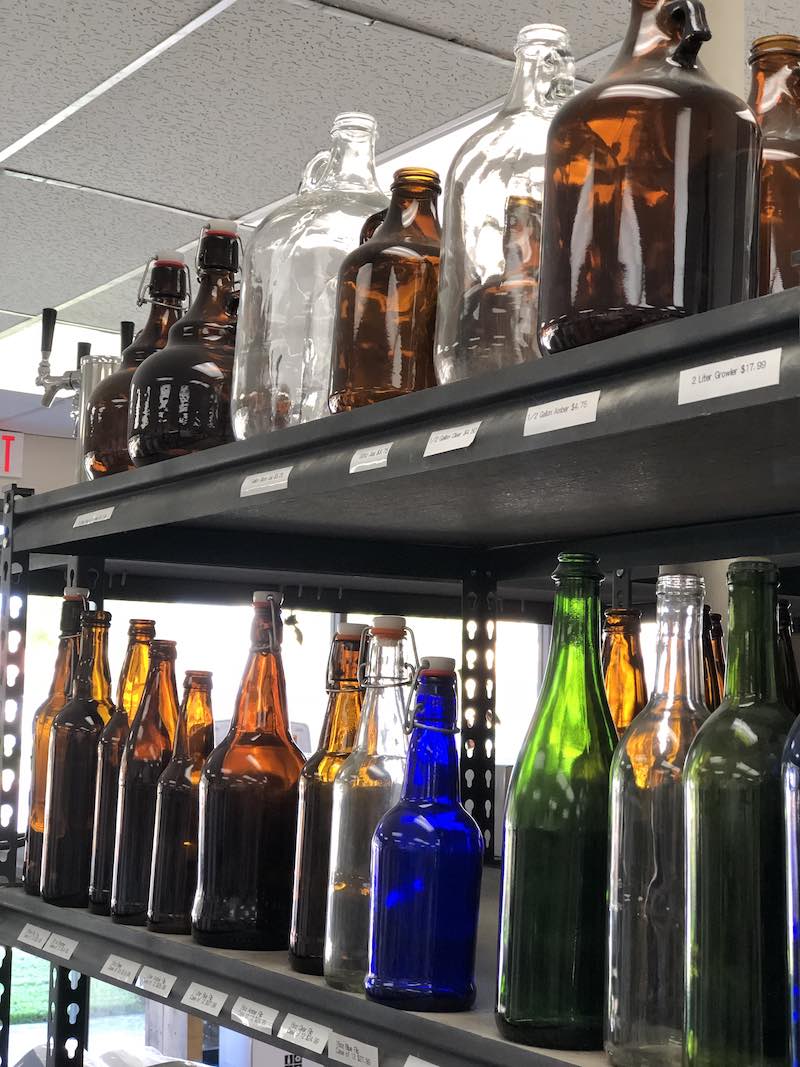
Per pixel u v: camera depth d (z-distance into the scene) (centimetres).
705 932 60
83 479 140
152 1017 240
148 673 117
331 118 255
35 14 215
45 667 514
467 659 143
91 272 356
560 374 64
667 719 67
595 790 71
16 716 133
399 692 89
